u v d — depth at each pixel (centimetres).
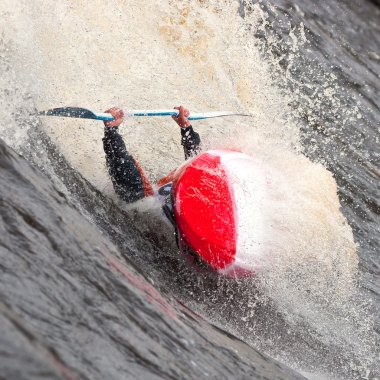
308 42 5331
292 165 2312
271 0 5609
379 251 3125
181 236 2128
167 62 3344
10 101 2236
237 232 2089
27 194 1612
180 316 1725
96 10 3122
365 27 6581
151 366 1342
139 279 1717
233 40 3797
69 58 2814
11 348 919
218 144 2423
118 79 3047
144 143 2775
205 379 1451
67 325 1290
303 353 2208
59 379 905
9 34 2441
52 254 1468
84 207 2039
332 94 4544
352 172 3675
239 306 2195
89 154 2450
